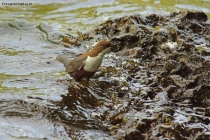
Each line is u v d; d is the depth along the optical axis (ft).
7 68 48.88
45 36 60.29
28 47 56.13
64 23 66.28
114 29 56.08
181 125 34.14
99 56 42.68
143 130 34.24
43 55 52.85
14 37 59.82
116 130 35.22
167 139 32.76
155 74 44.78
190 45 47.21
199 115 36.29
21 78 46.03
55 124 37.24
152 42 50.03
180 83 40.88
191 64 43.52
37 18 68.54
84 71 43.04
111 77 45.11
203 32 54.80
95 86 43.37
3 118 38.42
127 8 73.41
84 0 77.36
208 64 42.63
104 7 74.02
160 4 75.20
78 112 38.86
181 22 55.67
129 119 35.81
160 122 34.50
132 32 52.54
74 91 42.63
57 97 41.47
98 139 34.65
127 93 41.32
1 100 40.93
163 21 57.21
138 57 48.83
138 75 44.91
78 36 59.06
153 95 40.01
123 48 51.29
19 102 40.52
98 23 66.49
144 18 57.57
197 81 40.60
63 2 75.97
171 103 38.37
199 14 57.36
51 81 45.19
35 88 43.52
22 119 38.19
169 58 45.39
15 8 72.84
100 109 39.09
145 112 36.58
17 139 35.58
